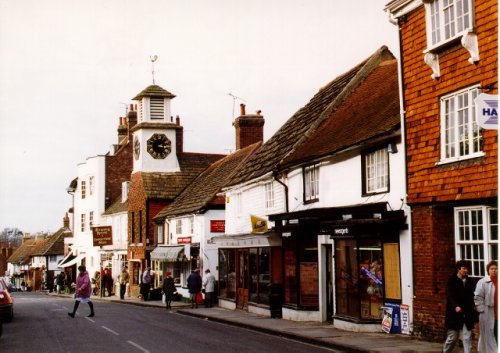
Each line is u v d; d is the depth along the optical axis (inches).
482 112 426.3
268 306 1050.7
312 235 924.0
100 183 2388.0
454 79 631.8
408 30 705.0
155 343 690.8
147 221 1865.2
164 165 1950.1
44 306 1385.3
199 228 1485.0
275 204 1094.4
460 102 629.0
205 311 1183.6
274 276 1039.6
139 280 1914.4
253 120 1701.5
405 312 690.2
